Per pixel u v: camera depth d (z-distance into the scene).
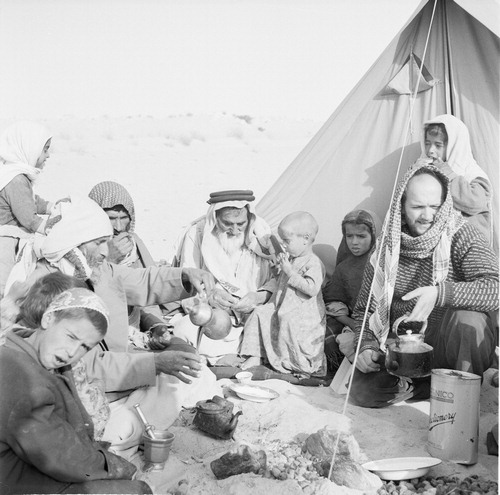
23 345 2.73
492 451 3.53
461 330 3.84
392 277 4.06
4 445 2.68
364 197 4.97
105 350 3.55
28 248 3.55
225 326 3.73
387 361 3.83
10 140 4.36
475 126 4.70
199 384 3.82
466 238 4.07
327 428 3.36
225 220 4.62
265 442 3.49
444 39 4.65
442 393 3.43
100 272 3.60
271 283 4.57
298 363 4.29
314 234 4.46
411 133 4.84
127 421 3.27
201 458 3.30
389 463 3.28
